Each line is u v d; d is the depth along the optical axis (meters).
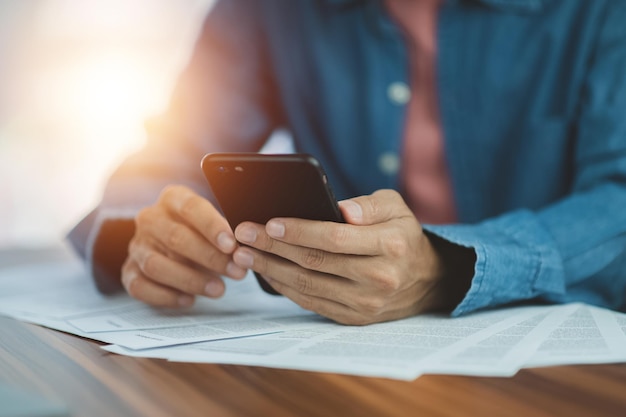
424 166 1.25
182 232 0.75
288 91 1.34
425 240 0.69
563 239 0.81
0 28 2.80
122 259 0.91
